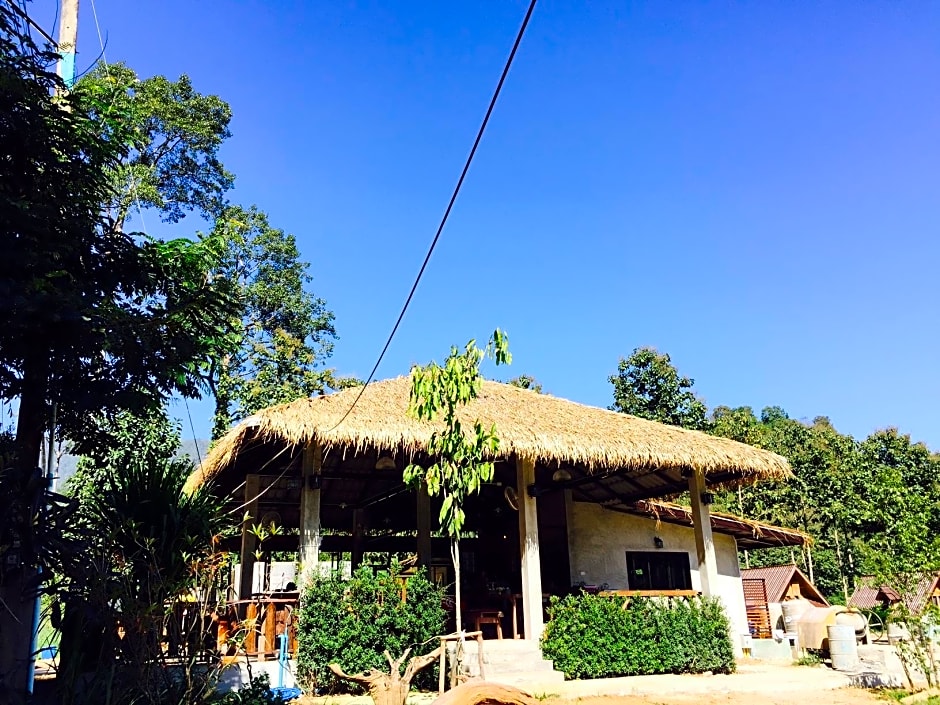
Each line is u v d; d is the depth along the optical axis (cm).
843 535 3247
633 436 1343
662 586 1784
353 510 1888
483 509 1797
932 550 1154
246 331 3053
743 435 3456
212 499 922
